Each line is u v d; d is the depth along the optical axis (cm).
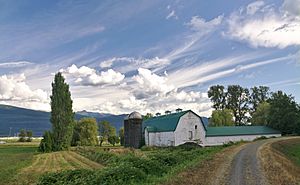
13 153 8731
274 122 10638
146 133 9756
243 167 3064
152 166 2830
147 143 9681
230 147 6322
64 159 6284
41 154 8231
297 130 10450
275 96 11238
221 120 12825
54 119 10188
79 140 13375
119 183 2209
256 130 10300
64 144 10069
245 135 9988
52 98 10338
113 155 5216
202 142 9275
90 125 13575
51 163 5434
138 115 10088
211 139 9494
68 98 10394
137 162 2883
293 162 4434
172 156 3572
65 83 10481
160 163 3088
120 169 2436
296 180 2356
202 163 3409
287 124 10450
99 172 2592
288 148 6538
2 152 9250
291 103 10731
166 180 2255
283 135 10431
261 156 4162
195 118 9250
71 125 10325
